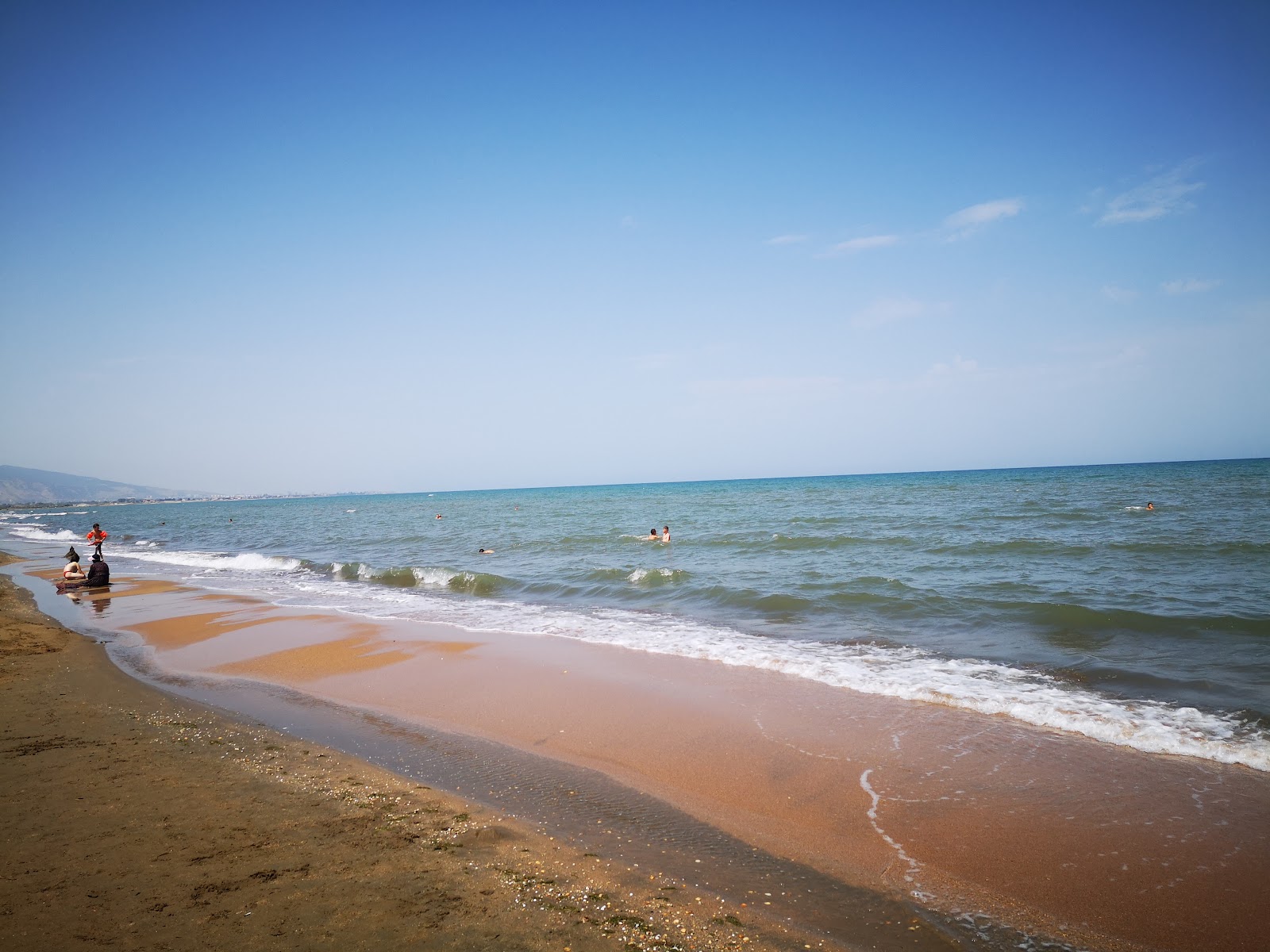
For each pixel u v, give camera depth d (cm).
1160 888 495
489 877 487
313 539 4531
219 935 403
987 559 2111
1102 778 676
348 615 1714
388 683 1101
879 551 2448
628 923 434
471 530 4625
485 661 1225
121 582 2478
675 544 3030
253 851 516
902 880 509
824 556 2381
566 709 945
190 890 455
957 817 609
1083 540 2386
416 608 1797
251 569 2938
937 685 985
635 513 5906
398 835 551
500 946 399
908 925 448
